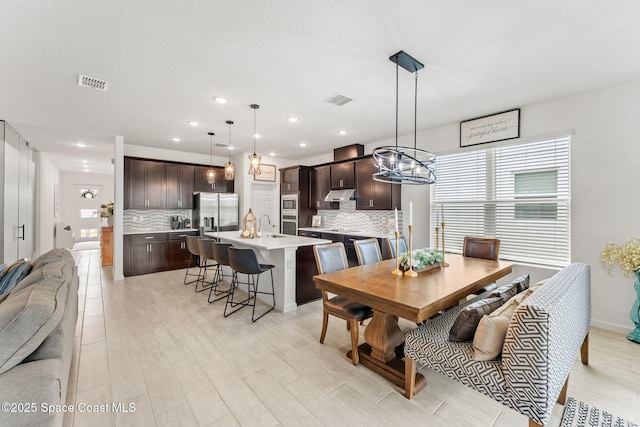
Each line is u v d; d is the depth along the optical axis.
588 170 3.16
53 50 2.28
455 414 1.80
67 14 1.86
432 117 4.04
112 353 2.51
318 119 4.11
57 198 9.04
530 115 3.56
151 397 1.94
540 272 3.52
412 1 1.77
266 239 4.22
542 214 3.57
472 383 1.59
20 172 4.80
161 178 5.91
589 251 3.16
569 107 3.28
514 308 1.69
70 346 2.04
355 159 5.64
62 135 4.86
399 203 5.15
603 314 3.08
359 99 3.36
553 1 1.76
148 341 2.75
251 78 2.81
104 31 2.05
